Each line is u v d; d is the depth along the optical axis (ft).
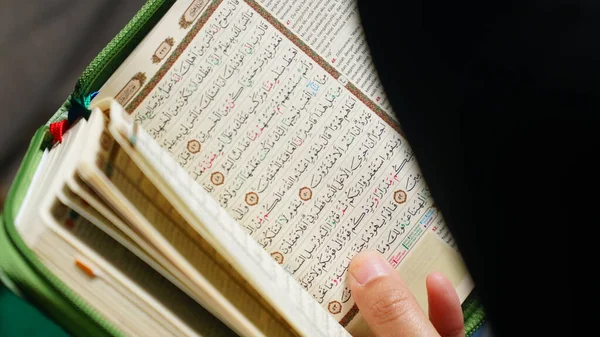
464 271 0.68
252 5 0.64
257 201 0.65
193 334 0.57
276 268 0.60
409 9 0.70
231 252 0.54
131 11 0.83
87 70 0.62
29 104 0.81
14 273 0.52
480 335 0.76
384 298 0.62
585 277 0.76
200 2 0.63
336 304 0.66
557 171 0.75
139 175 0.56
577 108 0.76
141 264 0.59
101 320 0.54
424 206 0.67
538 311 0.76
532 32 0.75
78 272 0.55
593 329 0.76
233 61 0.64
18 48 0.80
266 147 0.65
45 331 0.57
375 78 0.66
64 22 0.81
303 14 0.65
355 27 0.66
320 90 0.65
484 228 0.73
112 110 0.51
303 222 0.65
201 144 0.64
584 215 0.76
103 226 0.55
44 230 0.54
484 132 0.73
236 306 0.57
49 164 0.58
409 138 0.67
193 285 0.55
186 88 0.64
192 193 0.55
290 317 0.56
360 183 0.66
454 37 0.72
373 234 0.66
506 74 0.75
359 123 0.66
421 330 0.61
